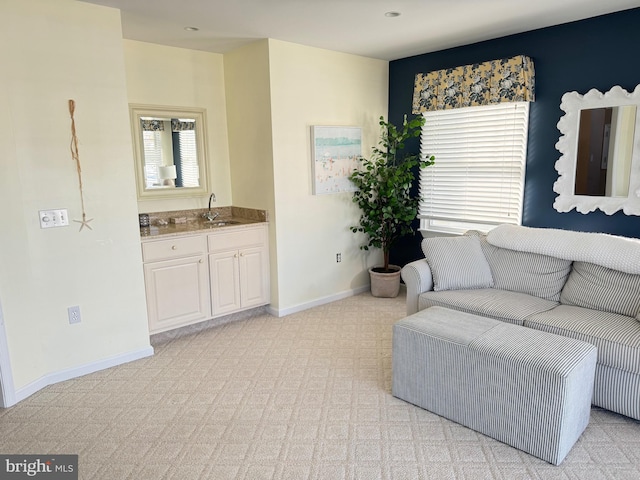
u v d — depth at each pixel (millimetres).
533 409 2146
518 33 3791
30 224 2795
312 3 2977
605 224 3488
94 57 2959
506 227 3520
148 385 2961
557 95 3645
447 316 2752
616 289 2824
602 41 3348
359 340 3656
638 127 3232
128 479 2074
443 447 2271
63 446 2326
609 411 2561
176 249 3607
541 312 2854
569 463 2129
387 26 3533
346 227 4711
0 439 2393
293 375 3070
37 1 2707
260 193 4191
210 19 3283
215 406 2691
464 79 4082
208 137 4312
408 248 4945
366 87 4668
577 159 3559
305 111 4168
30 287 2818
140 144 3902
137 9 3041
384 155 4648
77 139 2936
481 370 2318
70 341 3039
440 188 4570
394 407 2650
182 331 3834
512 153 3959
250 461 2186
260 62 3918
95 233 3072
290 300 4316
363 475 2072
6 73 2627
